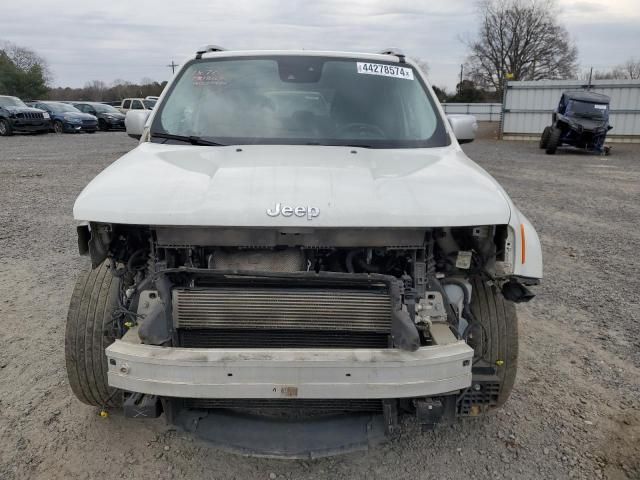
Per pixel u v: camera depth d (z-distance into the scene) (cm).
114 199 250
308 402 267
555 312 488
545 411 334
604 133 1964
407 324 237
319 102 368
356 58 401
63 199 966
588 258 661
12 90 6228
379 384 231
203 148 326
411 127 361
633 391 358
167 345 250
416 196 253
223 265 258
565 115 2009
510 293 270
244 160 291
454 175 283
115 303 286
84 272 299
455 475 279
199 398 244
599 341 431
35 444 294
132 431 307
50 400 334
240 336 257
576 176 1411
